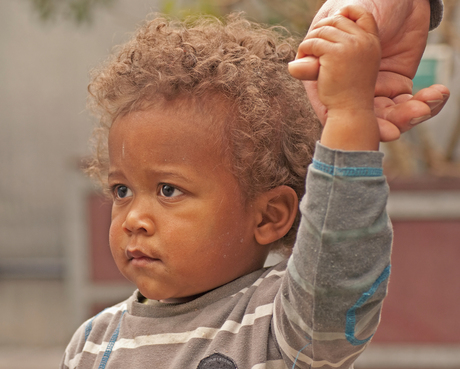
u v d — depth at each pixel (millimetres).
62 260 6340
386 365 2955
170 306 1186
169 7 2602
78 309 3529
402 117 881
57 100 6316
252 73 1207
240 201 1143
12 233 6387
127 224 1115
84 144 6320
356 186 857
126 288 3518
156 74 1146
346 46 841
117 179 1162
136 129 1120
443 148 3959
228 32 1342
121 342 1198
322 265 878
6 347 4422
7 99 6332
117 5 5605
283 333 1017
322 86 863
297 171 1245
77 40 6219
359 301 886
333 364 993
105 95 1268
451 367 2906
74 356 1297
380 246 884
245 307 1133
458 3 3223
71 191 3516
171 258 1099
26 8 6195
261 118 1176
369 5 923
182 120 1110
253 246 1180
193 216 1101
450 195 2881
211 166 1113
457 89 3621
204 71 1159
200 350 1110
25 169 6367
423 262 2920
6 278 6227
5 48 6277
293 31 2643
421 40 966
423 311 2926
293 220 1202
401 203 2912
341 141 860
